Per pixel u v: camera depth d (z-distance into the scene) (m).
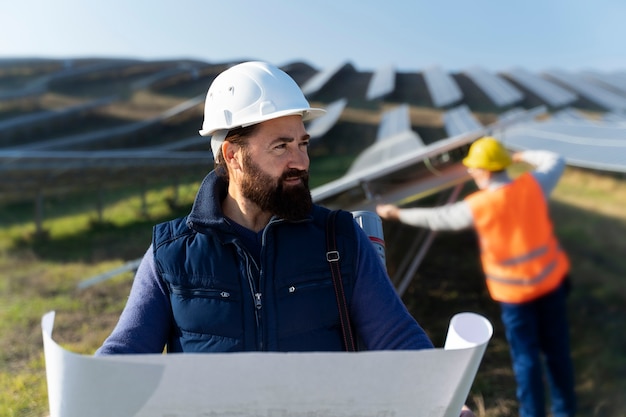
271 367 0.94
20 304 5.27
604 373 3.91
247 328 1.22
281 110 1.26
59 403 0.97
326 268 1.26
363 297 1.27
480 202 3.18
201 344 1.23
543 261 3.12
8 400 3.22
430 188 3.87
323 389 0.97
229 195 1.36
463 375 0.97
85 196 10.91
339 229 1.30
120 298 5.38
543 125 9.10
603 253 6.57
